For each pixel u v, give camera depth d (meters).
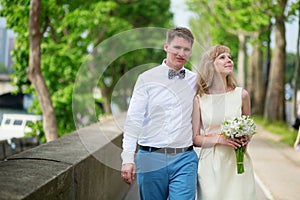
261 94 37.09
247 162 5.78
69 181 4.92
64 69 17.14
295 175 12.46
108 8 19.19
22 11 13.44
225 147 5.68
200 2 35.50
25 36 13.78
